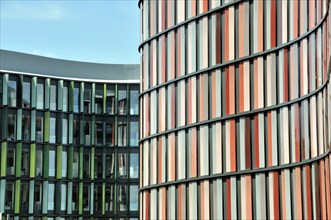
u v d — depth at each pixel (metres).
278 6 42.78
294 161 41.19
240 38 45.12
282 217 41.91
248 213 43.81
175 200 49.47
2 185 66.06
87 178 69.88
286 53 42.12
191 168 48.09
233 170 45.00
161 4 51.91
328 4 35.53
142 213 53.19
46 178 67.81
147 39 53.34
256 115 43.88
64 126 69.38
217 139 46.25
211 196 46.47
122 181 70.50
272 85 42.94
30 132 67.75
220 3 46.62
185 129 48.94
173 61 50.31
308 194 39.97
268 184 42.91
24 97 67.75
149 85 52.97
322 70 38.09
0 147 66.31
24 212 66.81
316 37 39.00
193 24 48.62
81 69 71.12
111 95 71.31
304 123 40.50
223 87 46.03
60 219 68.19
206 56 47.44
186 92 49.00
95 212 69.81
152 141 52.25
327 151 37.09
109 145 70.81
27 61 68.88
